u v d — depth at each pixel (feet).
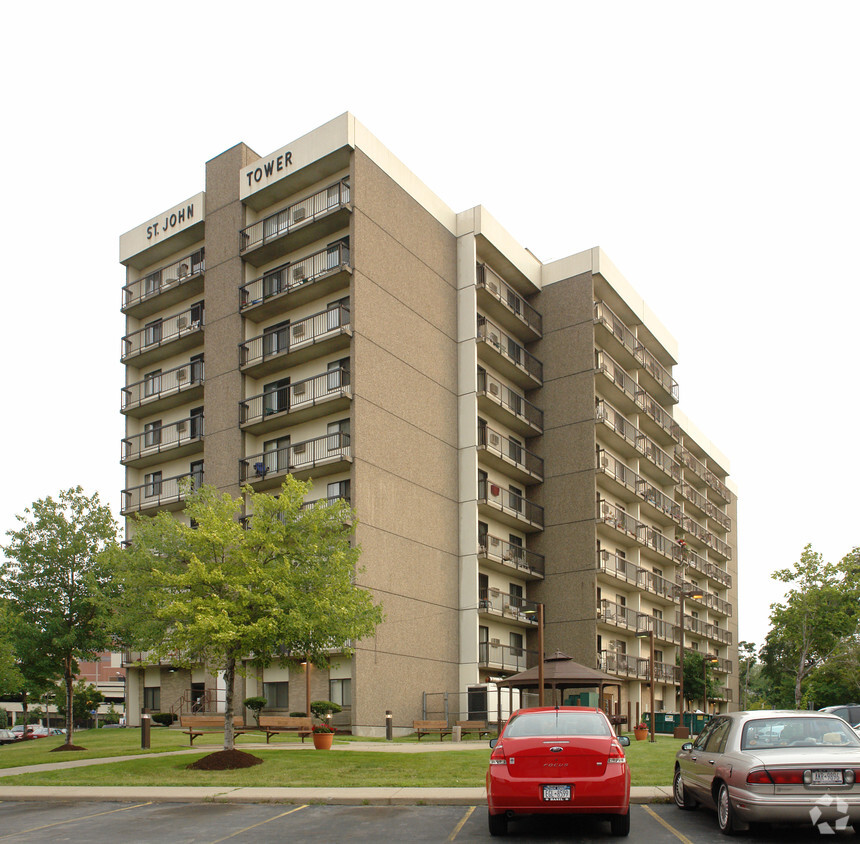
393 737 106.63
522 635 143.84
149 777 61.77
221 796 52.47
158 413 146.72
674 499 194.29
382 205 124.57
